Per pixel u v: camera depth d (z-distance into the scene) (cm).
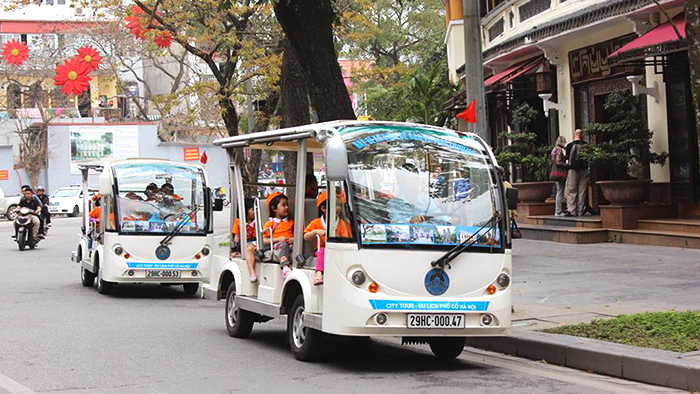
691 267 1551
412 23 5722
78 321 1355
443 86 3334
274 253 1098
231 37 2614
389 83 3425
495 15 2994
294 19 1513
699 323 988
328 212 924
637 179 2034
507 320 941
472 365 972
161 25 2595
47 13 7325
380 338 1199
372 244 902
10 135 6706
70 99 6756
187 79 5303
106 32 5312
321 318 931
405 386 842
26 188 2995
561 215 2278
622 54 1841
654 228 1958
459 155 966
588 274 1548
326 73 1547
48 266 2394
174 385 860
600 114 2344
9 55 3553
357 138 941
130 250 1712
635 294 1305
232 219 1228
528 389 821
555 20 2331
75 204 5475
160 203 1742
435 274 912
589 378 880
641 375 855
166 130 6675
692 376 805
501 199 961
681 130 1986
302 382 870
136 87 7331
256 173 2734
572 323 1091
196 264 1742
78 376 910
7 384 867
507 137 2467
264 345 1131
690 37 956
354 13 2788
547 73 2466
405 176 940
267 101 2956
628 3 1950
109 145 6562
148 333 1232
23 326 1291
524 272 1623
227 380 884
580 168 2227
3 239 3594
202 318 1416
